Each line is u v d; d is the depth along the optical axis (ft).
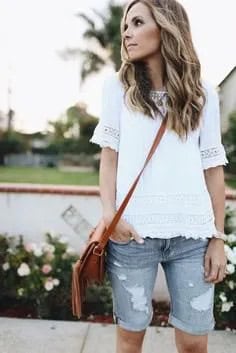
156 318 10.92
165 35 5.26
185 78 5.30
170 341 9.61
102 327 10.30
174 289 5.57
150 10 5.28
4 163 97.86
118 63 87.40
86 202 11.80
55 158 97.50
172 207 5.21
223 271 5.53
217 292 10.36
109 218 5.29
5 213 11.93
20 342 9.45
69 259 11.14
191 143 5.35
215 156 5.54
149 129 5.24
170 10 5.29
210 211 5.45
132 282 5.43
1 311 11.23
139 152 5.24
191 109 5.32
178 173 5.23
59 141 97.14
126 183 5.25
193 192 5.27
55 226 11.89
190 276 5.43
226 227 11.41
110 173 5.50
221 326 10.46
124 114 5.35
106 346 9.37
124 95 5.38
